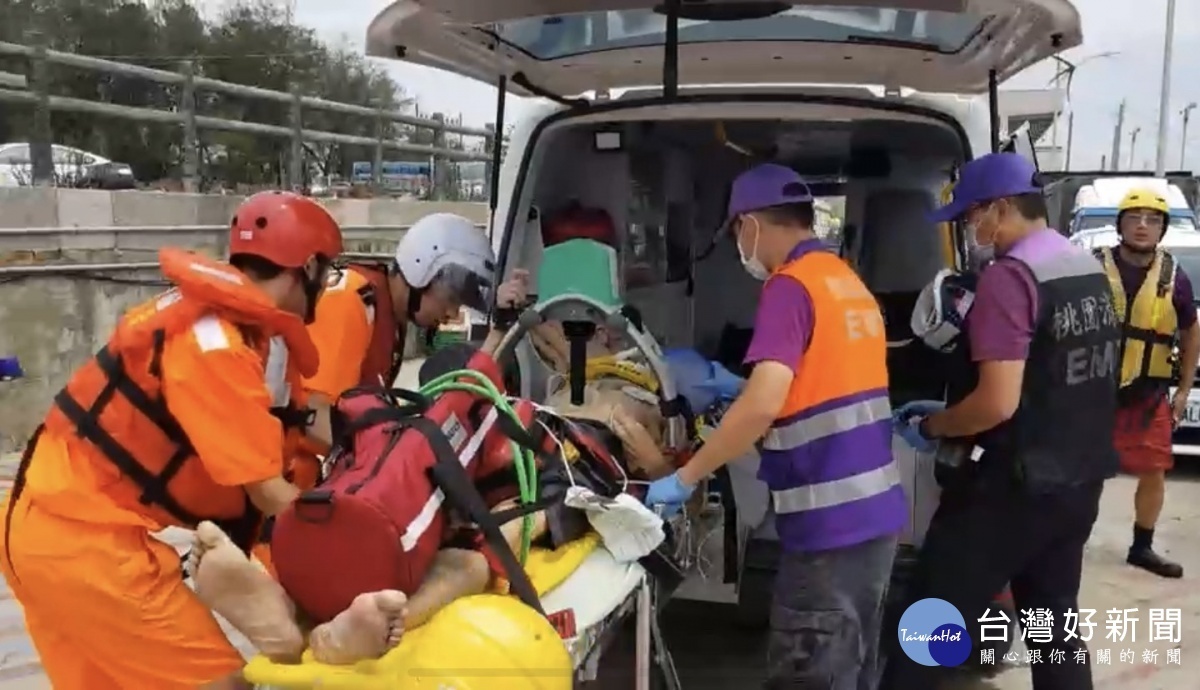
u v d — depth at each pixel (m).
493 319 3.94
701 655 4.17
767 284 2.76
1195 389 7.16
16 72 11.16
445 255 3.29
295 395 2.79
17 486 2.45
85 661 2.54
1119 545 5.87
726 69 4.33
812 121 4.30
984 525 3.13
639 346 3.26
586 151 4.62
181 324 2.36
